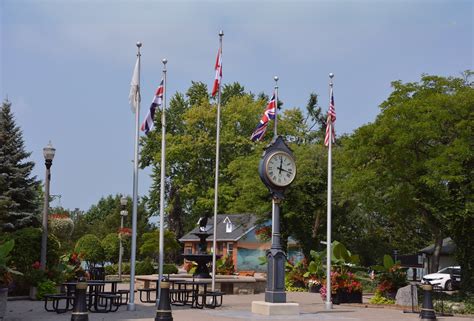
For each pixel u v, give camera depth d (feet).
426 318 58.49
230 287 95.91
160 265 67.82
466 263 85.71
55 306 66.39
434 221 95.09
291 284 113.39
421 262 168.55
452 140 85.56
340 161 98.58
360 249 160.45
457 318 64.28
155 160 195.42
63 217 124.57
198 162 196.95
